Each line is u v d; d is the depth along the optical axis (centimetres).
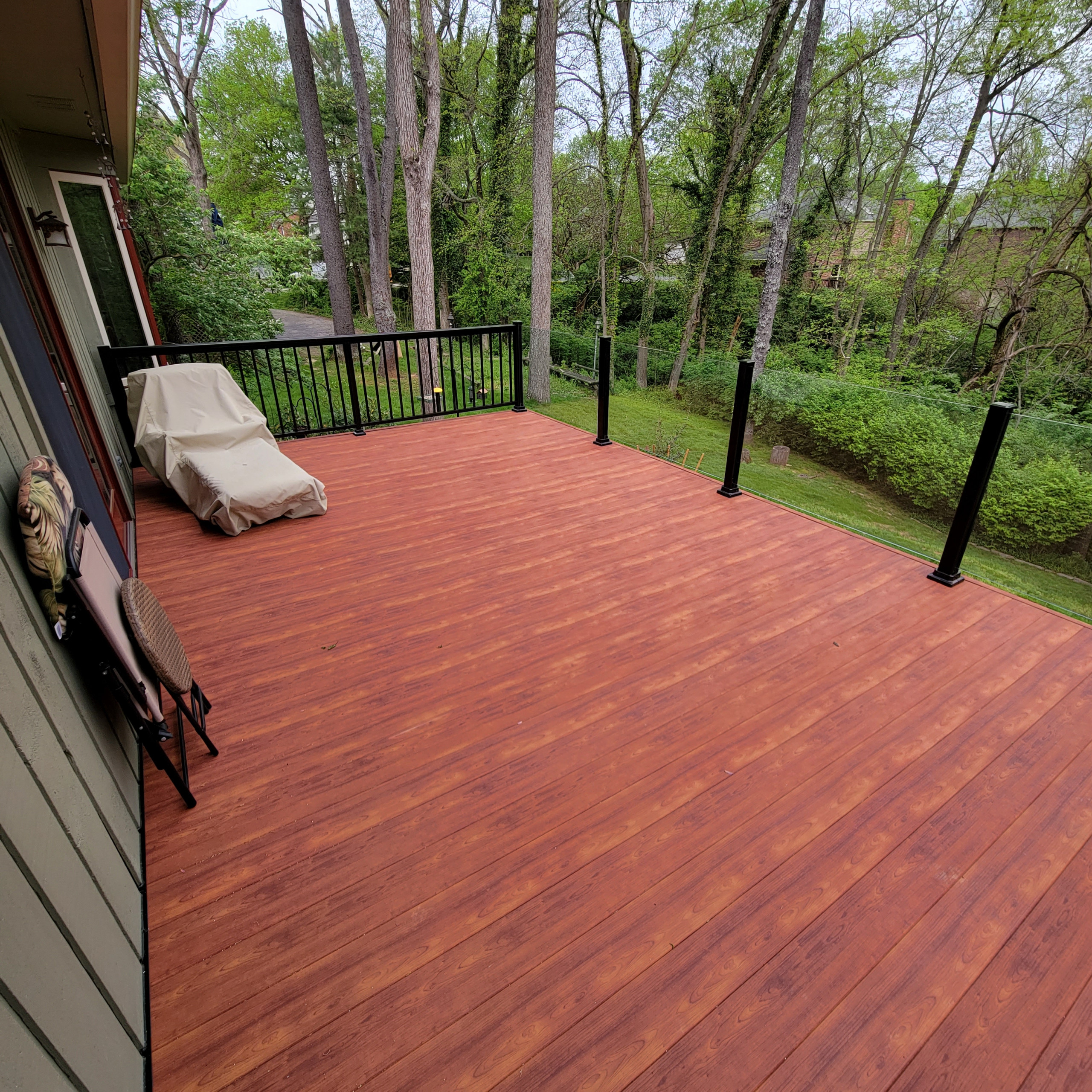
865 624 270
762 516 376
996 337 1375
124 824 154
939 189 1452
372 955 141
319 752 197
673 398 554
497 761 194
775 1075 122
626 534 351
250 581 298
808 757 198
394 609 276
